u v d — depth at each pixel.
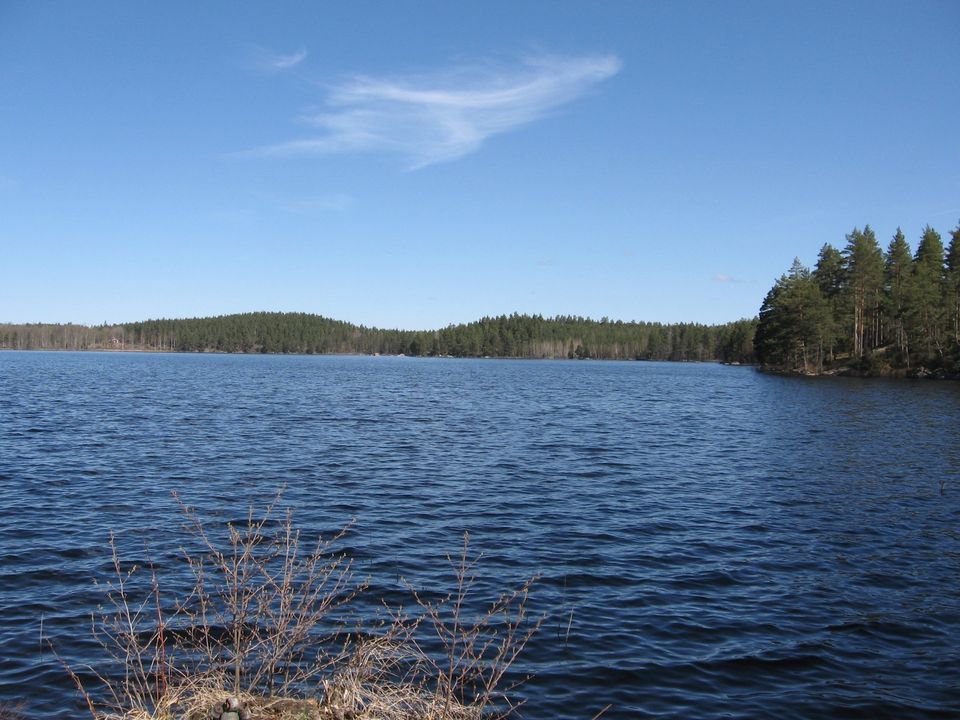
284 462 18.78
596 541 11.66
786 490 16.19
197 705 5.30
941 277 83.56
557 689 6.52
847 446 24.02
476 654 7.15
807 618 8.39
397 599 8.68
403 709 5.56
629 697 6.41
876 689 6.65
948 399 46.41
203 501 13.88
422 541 11.44
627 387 63.03
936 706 6.34
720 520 13.23
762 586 9.52
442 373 92.31
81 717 5.71
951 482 17.23
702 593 9.23
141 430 24.80
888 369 77.44
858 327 83.94
